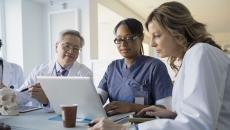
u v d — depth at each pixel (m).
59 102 1.30
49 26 4.05
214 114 0.76
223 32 9.30
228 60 0.87
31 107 1.58
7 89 1.42
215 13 6.29
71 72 2.01
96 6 4.01
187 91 0.81
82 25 3.83
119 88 1.62
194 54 0.84
